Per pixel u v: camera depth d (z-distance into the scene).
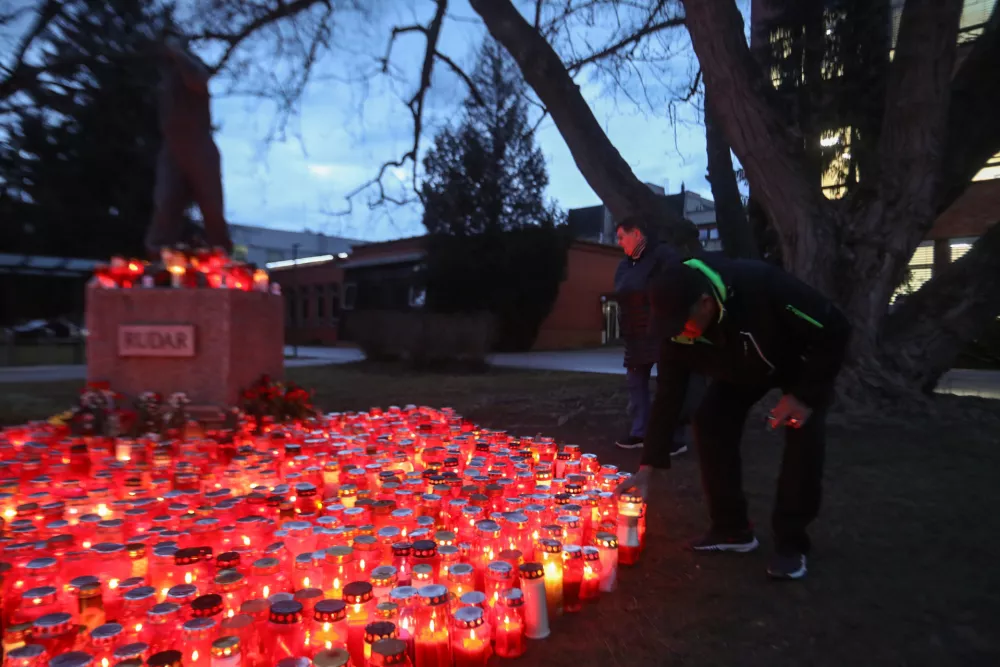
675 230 5.56
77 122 21.31
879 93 8.04
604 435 6.41
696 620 2.60
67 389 11.11
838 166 8.26
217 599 2.09
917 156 7.23
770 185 7.20
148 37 9.87
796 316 2.70
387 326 16.80
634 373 5.65
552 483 3.62
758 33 8.73
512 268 24.53
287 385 6.07
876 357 7.20
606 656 2.34
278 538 2.74
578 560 2.65
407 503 3.20
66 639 2.00
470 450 4.75
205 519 2.79
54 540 2.65
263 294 6.23
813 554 3.27
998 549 3.30
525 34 7.58
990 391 10.14
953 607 2.68
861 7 8.04
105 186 23.28
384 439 4.96
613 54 10.33
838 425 6.34
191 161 6.65
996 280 7.80
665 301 2.58
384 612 2.09
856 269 7.21
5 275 21.36
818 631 2.50
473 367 15.62
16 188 22.56
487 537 2.72
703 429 3.28
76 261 19.70
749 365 2.88
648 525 3.79
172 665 1.80
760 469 4.97
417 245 28.47
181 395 5.43
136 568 2.55
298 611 2.02
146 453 4.38
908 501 4.10
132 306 5.82
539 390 10.98
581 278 29.73
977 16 12.50
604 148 7.65
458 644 2.13
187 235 15.35
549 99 7.71
